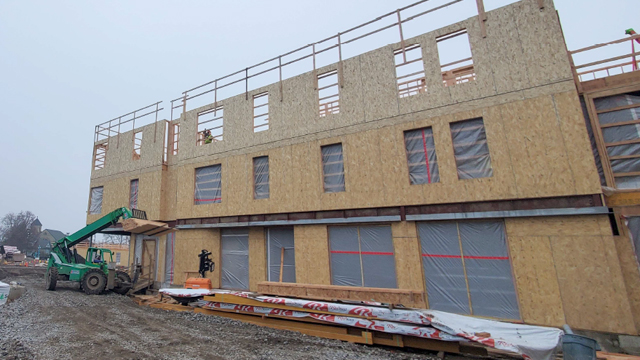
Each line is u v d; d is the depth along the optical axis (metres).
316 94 13.50
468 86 10.45
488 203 9.73
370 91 12.21
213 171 16.22
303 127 13.52
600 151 8.76
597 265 8.16
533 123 9.33
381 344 7.88
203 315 10.80
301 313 8.96
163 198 18.00
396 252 10.96
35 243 78.12
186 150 17.23
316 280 12.27
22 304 12.07
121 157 20.56
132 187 19.69
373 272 11.41
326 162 12.93
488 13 10.44
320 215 12.55
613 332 7.74
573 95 8.93
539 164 9.10
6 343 7.52
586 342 5.69
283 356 6.96
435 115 10.85
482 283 9.68
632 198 8.12
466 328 7.19
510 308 9.19
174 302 12.38
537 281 8.84
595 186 8.34
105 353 7.03
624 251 8.09
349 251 11.99
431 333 7.27
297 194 13.15
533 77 9.52
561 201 8.78
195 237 16.16
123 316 10.59
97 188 21.98
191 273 15.63
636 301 7.79
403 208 10.96
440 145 10.61
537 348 6.32
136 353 7.04
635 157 8.42
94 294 14.77
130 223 14.63
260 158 14.78
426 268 10.55
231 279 14.90
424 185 10.67
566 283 8.46
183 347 7.48
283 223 13.28
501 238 9.62
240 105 15.76
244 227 14.89
